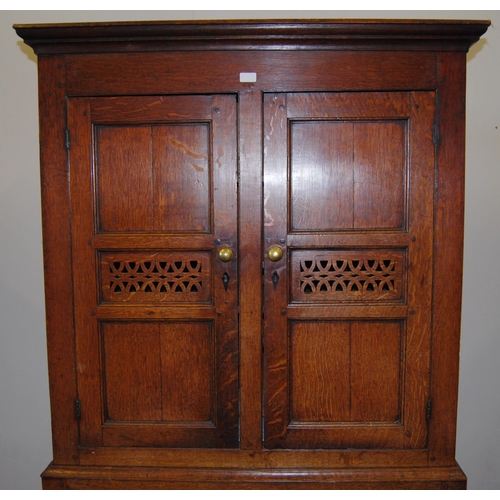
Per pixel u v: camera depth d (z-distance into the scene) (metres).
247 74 1.56
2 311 2.11
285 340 1.61
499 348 2.09
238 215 1.59
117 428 1.64
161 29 1.51
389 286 1.60
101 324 1.63
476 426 2.12
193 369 1.63
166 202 1.60
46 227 1.61
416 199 1.58
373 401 1.63
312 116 1.57
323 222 1.60
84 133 1.59
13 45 2.04
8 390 2.14
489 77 2.02
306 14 2.01
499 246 2.06
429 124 1.56
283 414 1.62
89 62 1.57
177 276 1.62
